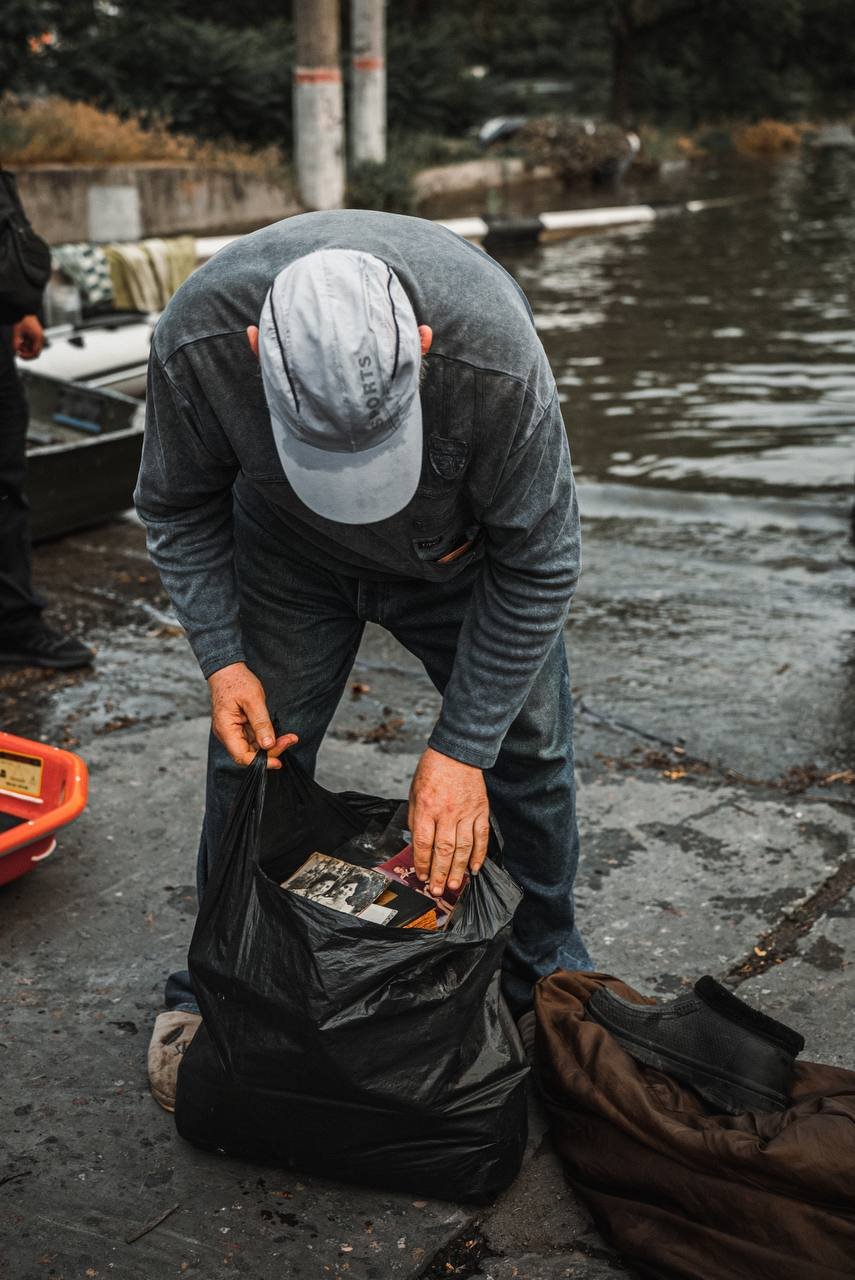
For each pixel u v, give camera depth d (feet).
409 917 6.97
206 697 13.35
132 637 14.97
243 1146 7.06
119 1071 7.95
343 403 5.33
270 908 6.50
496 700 6.63
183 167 53.93
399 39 83.82
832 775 11.71
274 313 5.42
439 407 5.82
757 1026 7.10
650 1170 6.55
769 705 13.23
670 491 21.54
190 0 78.13
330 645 7.59
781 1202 6.18
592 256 47.96
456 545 6.61
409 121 82.84
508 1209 6.99
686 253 48.65
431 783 6.68
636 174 83.41
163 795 11.14
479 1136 6.70
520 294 6.26
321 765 11.71
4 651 14.06
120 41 65.51
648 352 32.58
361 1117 6.63
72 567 17.28
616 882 9.91
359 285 5.36
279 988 6.41
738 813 10.93
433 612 7.32
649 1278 6.48
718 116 110.11
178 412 6.20
